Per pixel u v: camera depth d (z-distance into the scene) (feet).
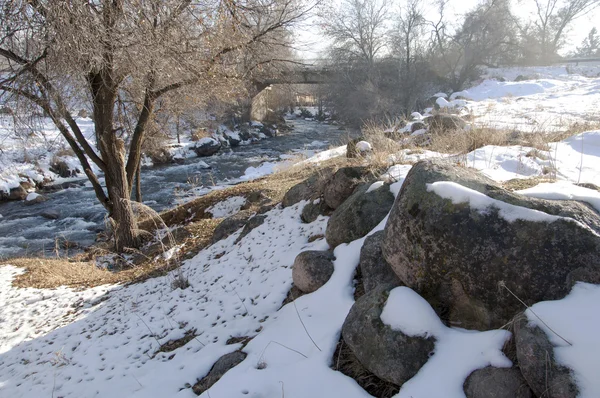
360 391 7.88
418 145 26.89
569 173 17.28
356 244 12.72
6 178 63.62
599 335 6.04
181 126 81.46
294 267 13.46
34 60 22.75
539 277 7.30
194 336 13.92
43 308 21.75
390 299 8.50
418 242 8.64
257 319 13.26
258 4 30.07
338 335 9.57
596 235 7.20
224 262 19.92
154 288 20.48
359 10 102.12
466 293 8.07
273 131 113.39
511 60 126.62
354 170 17.56
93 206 58.70
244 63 34.35
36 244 44.21
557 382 5.90
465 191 8.29
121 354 14.23
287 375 8.92
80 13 19.29
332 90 109.40
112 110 29.96
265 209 25.08
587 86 79.41
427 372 7.31
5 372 15.92
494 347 7.06
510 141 24.47
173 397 10.25
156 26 24.77
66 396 12.57
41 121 26.71
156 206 54.75
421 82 105.60
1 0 19.11
